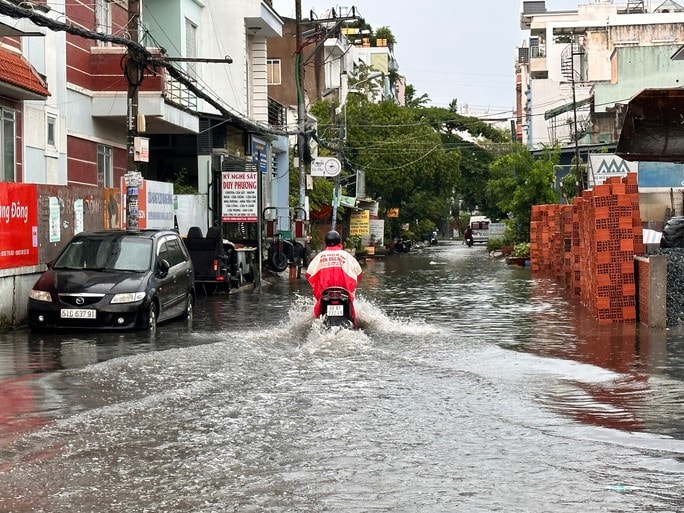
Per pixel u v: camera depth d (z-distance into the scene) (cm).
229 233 3031
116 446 786
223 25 3853
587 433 837
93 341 1458
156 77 2559
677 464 733
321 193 5225
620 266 1750
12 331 1589
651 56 6028
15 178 2075
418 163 6781
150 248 1673
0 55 1925
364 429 850
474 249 7494
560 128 7769
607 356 1305
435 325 1706
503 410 934
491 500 642
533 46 9750
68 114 2392
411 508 624
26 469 717
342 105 6869
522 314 1936
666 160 1884
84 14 2492
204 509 622
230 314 1973
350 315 1462
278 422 877
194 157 3431
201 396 998
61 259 1647
